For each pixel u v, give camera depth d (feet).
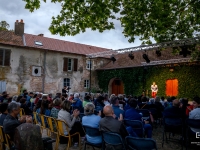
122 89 67.72
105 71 69.87
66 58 65.05
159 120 31.78
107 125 12.46
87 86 69.72
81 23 23.76
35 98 30.37
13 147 11.46
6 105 14.46
